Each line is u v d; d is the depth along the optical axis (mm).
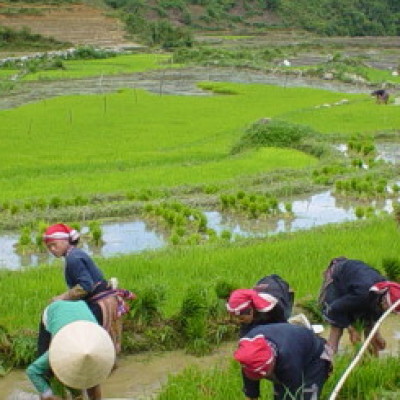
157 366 9195
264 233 17219
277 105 43625
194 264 12672
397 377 7684
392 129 31781
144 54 88000
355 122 34375
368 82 59656
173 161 25781
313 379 6332
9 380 8711
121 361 9305
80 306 6738
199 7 123062
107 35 96188
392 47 103625
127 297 8719
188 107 43188
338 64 69312
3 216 17891
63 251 8188
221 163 24703
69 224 17297
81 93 52031
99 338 6031
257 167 24031
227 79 62312
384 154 27438
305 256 13047
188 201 19297
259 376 6098
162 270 12414
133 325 9742
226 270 12266
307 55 92188
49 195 19969
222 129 34375
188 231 17250
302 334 6320
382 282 7895
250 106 43375
